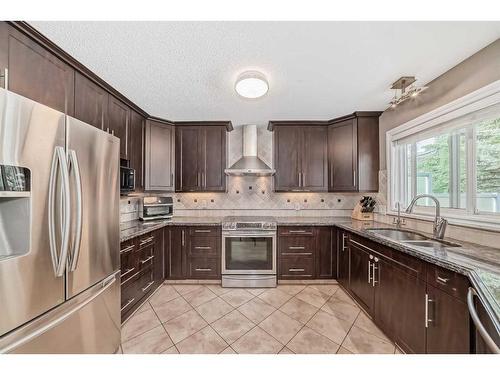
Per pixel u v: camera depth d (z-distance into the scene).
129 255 2.24
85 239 1.41
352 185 3.14
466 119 1.86
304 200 3.68
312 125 3.37
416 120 2.36
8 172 0.99
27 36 1.40
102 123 2.13
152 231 2.74
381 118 3.03
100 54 1.67
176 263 3.11
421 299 1.53
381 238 2.01
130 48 1.60
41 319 1.13
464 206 1.96
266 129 3.70
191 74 1.98
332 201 3.66
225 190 3.39
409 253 1.61
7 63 1.29
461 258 1.37
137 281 2.40
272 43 1.56
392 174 2.84
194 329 2.06
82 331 1.38
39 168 1.11
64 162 1.20
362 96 2.48
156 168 3.16
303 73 1.97
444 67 1.89
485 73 1.64
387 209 2.92
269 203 3.69
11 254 1.06
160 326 2.11
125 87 2.22
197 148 3.38
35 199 1.09
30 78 1.42
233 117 3.22
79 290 1.36
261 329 2.07
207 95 2.44
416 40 1.54
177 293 2.82
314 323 2.17
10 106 0.99
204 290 2.91
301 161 3.36
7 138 0.97
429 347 1.46
